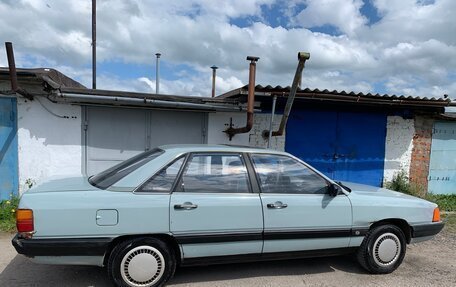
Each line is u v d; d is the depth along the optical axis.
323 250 4.29
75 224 3.48
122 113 7.29
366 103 8.09
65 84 7.92
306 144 8.62
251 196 4.02
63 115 6.97
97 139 7.20
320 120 8.70
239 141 8.05
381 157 9.33
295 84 6.14
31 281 4.00
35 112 6.85
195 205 3.77
